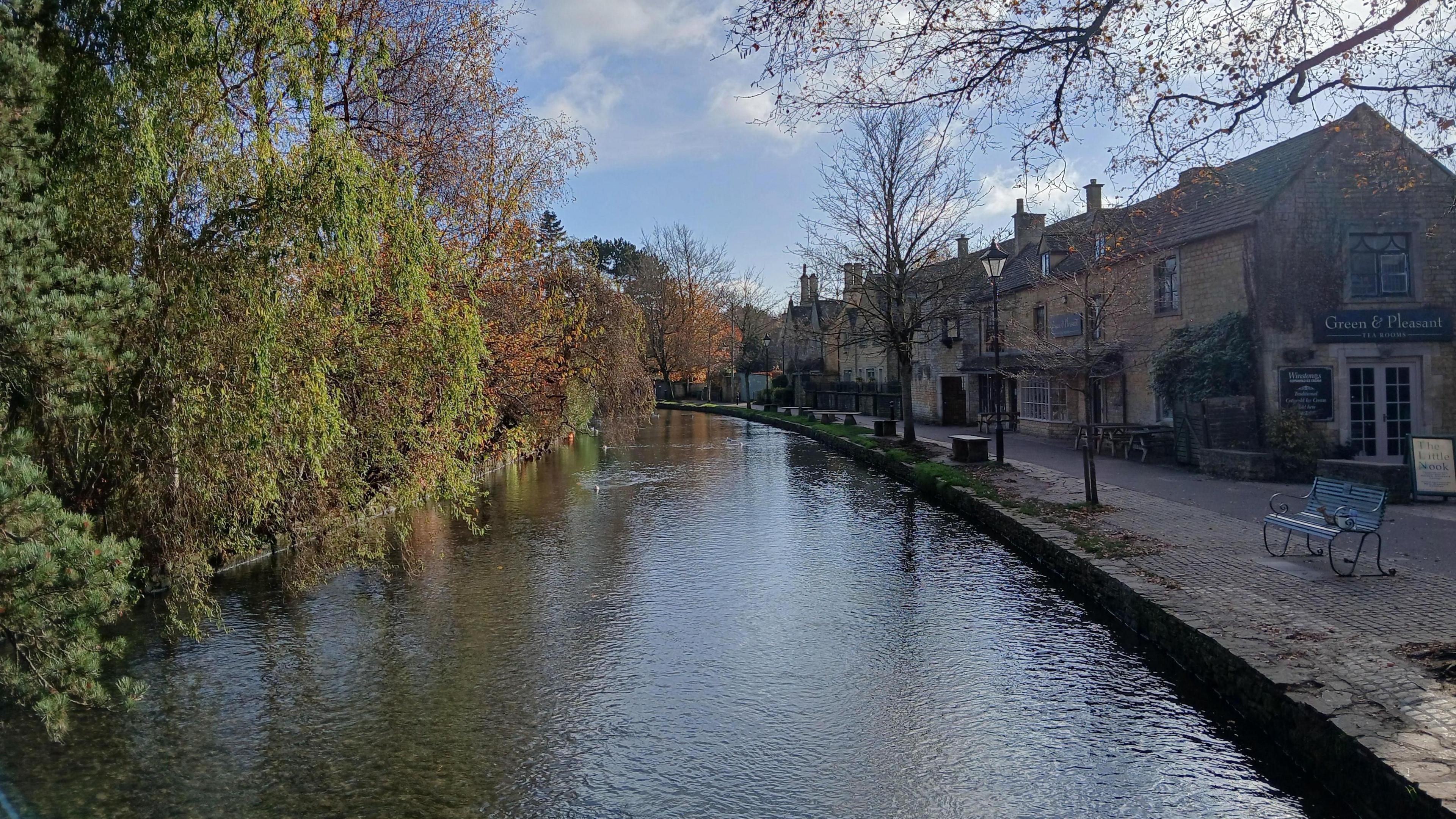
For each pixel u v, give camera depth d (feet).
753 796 17.88
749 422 147.64
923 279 82.89
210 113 25.96
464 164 49.73
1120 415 72.13
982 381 104.12
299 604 32.35
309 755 20.15
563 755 19.90
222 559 36.88
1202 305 59.98
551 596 32.91
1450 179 53.42
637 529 46.50
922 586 33.24
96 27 24.48
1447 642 20.34
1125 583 27.45
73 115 23.57
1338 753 16.08
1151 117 25.05
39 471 17.12
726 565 37.47
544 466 79.56
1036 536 36.37
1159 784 17.71
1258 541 32.78
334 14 30.89
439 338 32.19
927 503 54.08
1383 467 40.88
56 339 18.16
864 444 82.02
